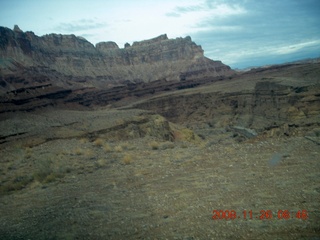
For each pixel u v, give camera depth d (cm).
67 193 1390
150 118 4450
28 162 2209
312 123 2381
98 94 13338
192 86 15225
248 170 1273
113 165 1850
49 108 6981
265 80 8800
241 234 760
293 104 6900
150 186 1299
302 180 1062
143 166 1703
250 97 8850
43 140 3156
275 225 780
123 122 3969
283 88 7656
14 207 1308
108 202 1171
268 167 1266
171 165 1620
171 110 10700
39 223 1056
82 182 1549
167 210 997
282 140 1728
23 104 6550
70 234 923
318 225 749
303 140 1653
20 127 3878
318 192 943
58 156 2239
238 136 5125
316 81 7881
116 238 853
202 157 1659
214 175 1287
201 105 10212
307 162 1254
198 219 884
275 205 895
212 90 10931
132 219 970
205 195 1068
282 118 6606
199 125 8681
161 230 857
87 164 1950
